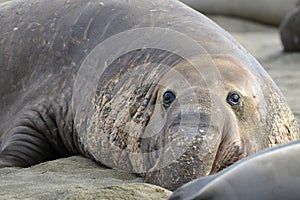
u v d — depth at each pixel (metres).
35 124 17.80
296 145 11.59
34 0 19.70
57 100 17.72
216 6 58.44
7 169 16.48
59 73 17.95
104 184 14.67
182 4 18.11
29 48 18.66
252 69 15.95
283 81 30.33
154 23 17.08
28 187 14.62
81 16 18.31
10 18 19.50
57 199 13.44
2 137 18.25
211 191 10.99
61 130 17.59
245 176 11.13
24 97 18.33
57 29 18.45
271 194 10.99
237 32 55.03
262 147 15.01
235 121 14.40
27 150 17.59
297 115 22.55
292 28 39.88
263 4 56.78
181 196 11.28
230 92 14.62
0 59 18.94
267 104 15.65
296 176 11.14
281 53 40.09
